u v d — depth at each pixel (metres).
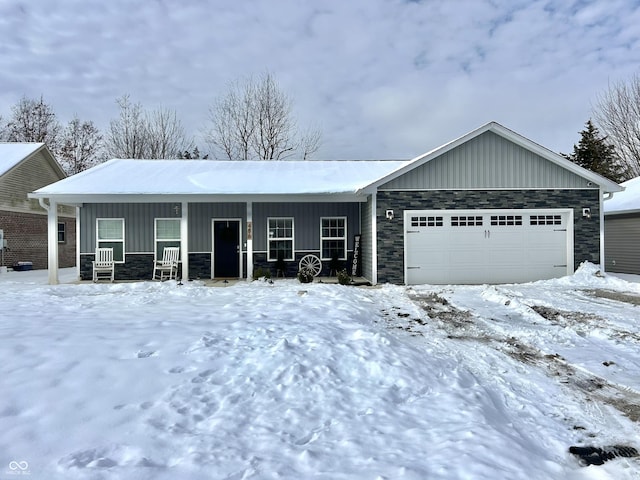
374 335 5.64
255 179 15.45
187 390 3.83
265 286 12.14
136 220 15.63
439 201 13.23
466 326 7.18
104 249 15.37
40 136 36.72
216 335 5.37
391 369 4.61
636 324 7.34
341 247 16.00
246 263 15.84
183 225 14.09
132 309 7.57
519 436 3.42
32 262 21.25
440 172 13.24
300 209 15.93
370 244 13.88
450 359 5.30
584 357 5.58
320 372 4.45
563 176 13.44
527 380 4.77
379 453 2.97
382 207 13.23
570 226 13.41
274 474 2.64
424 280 13.25
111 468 2.63
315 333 5.58
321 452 2.97
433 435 3.27
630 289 11.52
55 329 5.53
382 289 11.59
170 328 5.73
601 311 8.47
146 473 2.59
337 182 15.20
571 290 11.39
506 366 5.19
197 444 2.98
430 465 2.78
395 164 18.52
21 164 20.58
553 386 4.62
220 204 15.92
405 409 3.81
